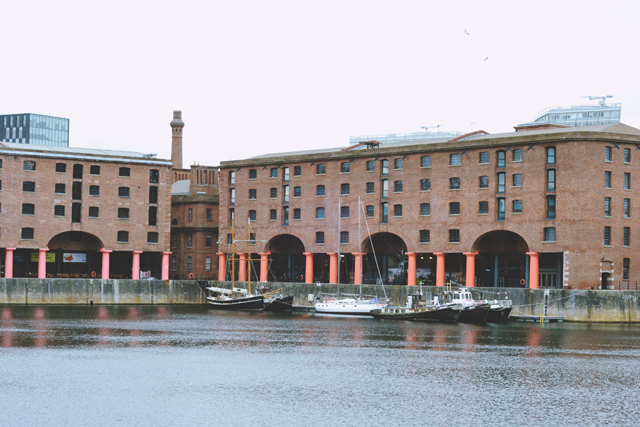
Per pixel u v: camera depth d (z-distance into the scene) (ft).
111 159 386.52
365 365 195.83
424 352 217.56
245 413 148.25
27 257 393.91
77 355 206.49
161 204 398.21
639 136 317.01
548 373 187.83
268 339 243.81
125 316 317.01
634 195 317.83
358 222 361.71
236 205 398.62
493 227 328.29
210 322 297.33
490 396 163.02
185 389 166.71
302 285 365.20
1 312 321.32
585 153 310.24
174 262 441.68
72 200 380.78
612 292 294.46
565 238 311.47
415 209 347.77
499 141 327.26
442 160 342.03
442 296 319.27
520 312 306.55
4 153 368.48
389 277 377.30
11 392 161.68
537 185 319.06
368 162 361.71
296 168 381.81
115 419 143.74
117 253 418.31
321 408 152.15
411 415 147.84
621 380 180.75
